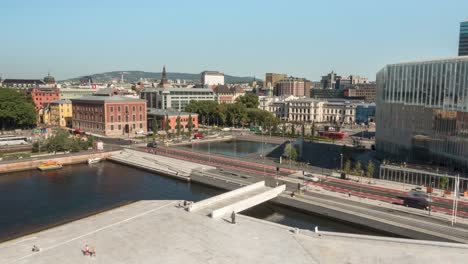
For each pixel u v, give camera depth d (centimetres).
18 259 5200
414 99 11162
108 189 9975
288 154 13100
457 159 9419
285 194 8906
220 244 5756
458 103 9369
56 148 13800
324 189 9356
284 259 5288
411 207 7938
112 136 18825
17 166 11969
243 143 18250
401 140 11881
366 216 7494
